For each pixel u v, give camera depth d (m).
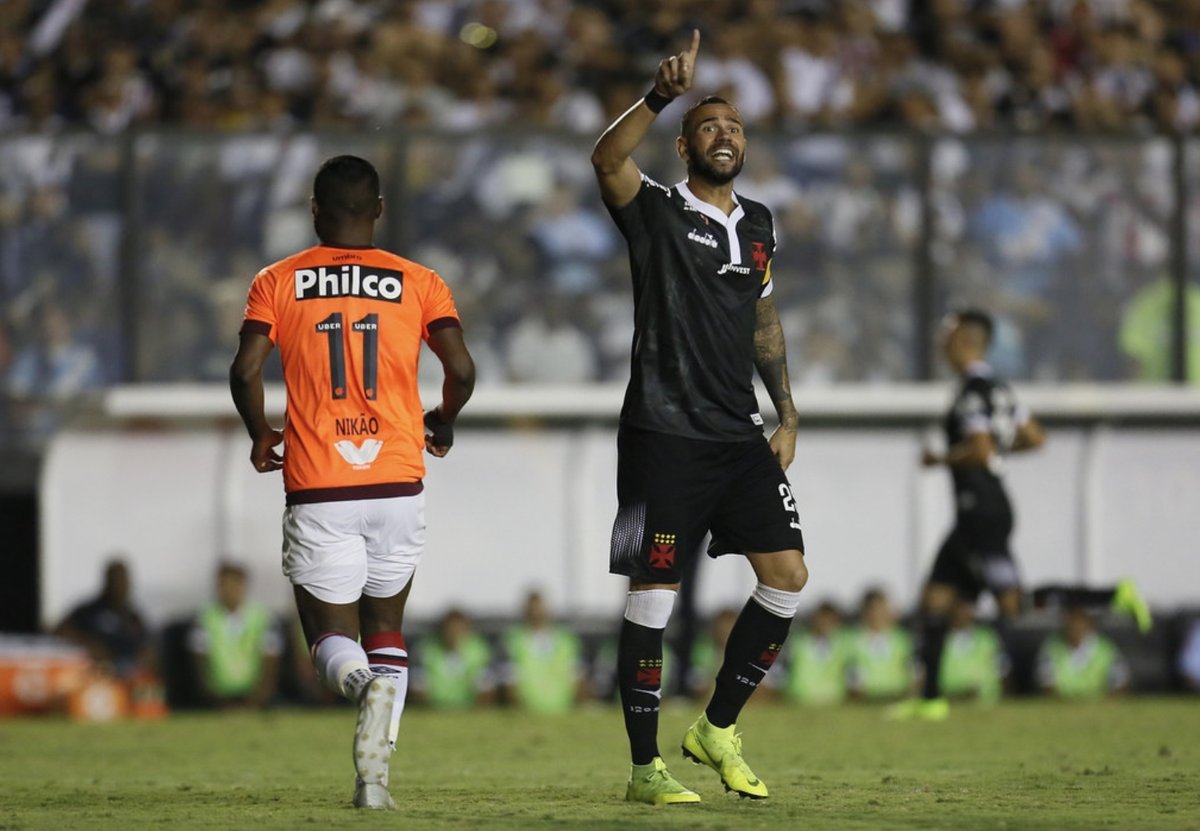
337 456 18.50
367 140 50.84
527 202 51.47
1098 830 16.61
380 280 18.84
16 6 58.66
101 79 57.38
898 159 53.22
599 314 51.78
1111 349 54.06
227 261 50.53
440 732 36.66
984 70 60.50
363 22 58.75
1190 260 54.34
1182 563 54.09
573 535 51.94
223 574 48.50
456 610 49.28
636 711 19.47
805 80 58.56
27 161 50.19
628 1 59.62
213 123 56.22
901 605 53.16
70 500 49.97
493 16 59.09
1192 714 41.19
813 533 52.84
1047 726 36.62
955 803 19.47
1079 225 53.97
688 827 16.75
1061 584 38.97
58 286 50.19
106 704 45.44
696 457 19.16
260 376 18.64
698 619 49.62
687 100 56.81
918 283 53.22
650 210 19.02
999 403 38.50
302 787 22.61
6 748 32.34
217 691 48.06
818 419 52.41
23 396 50.09
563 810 18.53
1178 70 62.16
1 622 55.28
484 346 51.31
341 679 18.03
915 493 53.19
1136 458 53.91
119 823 17.55
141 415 49.03
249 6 58.66
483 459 51.69
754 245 19.33
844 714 42.78
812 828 16.73
